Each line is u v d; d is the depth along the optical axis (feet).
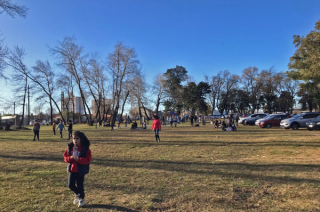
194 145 40.68
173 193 16.26
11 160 29.14
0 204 14.58
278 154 30.32
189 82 236.84
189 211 13.37
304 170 21.21
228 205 14.05
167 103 228.43
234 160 27.14
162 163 26.25
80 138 13.98
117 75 133.80
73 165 13.99
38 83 133.18
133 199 15.29
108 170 23.22
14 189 17.48
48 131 92.07
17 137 64.80
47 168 24.44
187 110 237.66
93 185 18.33
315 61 68.03
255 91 221.46
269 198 14.96
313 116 71.51
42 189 17.49
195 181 18.97
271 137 49.37
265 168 22.54
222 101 238.48
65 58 132.36
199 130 79.05
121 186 18.02
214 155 30.83
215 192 16.29
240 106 239.09
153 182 18.93
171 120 105.19
